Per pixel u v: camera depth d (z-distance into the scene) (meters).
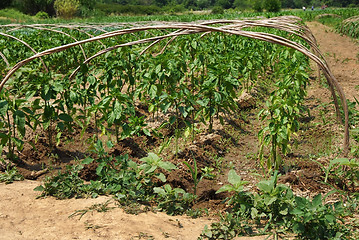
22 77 7.05
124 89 7.85
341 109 6.03
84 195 3.68
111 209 3.36
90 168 4.32
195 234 3.09
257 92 7.89
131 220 3.17
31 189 3.78
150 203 3.72
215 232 3.05
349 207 3.55
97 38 4.18
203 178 4.43
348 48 15.16
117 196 3.65
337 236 2.87
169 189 3.63
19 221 3.04
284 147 4.34
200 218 3.55
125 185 3.78
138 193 3.73
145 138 5.44
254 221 3.32
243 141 5.62
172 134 5.68
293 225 3.01
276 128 4.28
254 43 8.54
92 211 3.29
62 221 3.09
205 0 129.62
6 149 4.72
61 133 5.40
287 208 3.18
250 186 4.25
